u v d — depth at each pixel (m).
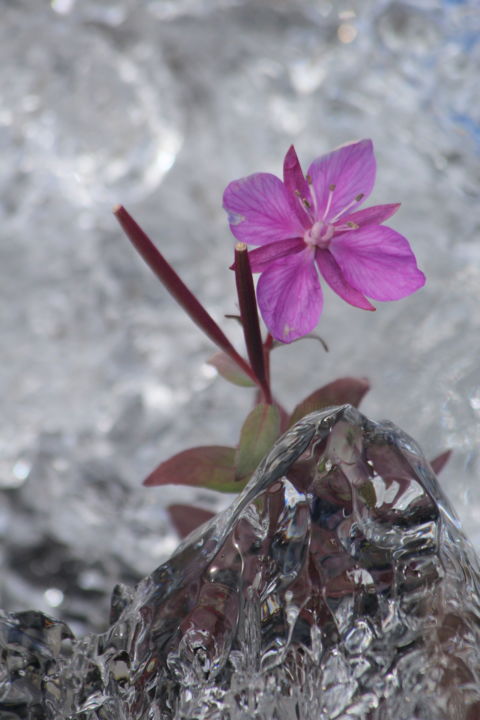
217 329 0.67
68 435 1.02
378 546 0.63
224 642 0.64
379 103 1.34
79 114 1.36
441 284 1.06
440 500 0.64
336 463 0.64
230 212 0.65
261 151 1.31
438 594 0.63
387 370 0.97
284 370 1.03
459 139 1.29
